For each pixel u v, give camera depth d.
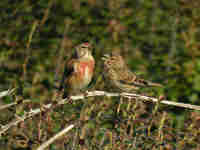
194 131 9.49
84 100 9.87
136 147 9.24
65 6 21.05
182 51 18.30
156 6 21.52
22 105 9.38
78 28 20.11
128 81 12.67
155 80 16.02
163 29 20.33
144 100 9.65
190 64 16.77
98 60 15.45
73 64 11.62
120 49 18.59
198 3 21.70
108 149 9.29
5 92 9.65
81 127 8.85
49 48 18.39
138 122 9.82
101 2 21.73
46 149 9.24
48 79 16.08
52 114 9.75
